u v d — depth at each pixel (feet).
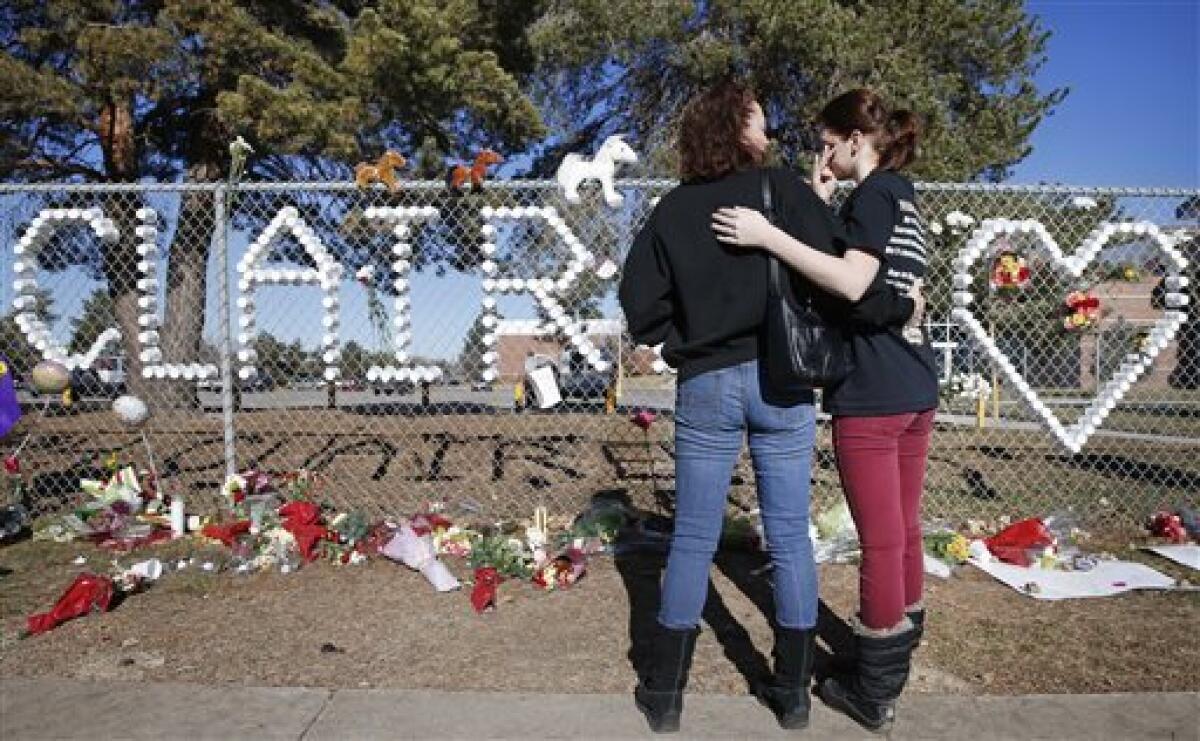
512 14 42.42
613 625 12.03
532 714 9.18
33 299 17.65
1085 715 9.21
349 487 21.97
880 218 8.18
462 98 38.63
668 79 53.26
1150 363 17.49
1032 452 29.96
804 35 44.06
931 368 9.20
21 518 16.83
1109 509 19.53
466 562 14.97
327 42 41.78
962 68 51.26
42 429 33.47
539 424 35.63
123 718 9.08
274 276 17.56
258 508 16.48
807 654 8.80
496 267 17.58
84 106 37.45
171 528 16.74
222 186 17.12
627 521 16.94
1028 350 27.45
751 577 14.24
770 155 46.19
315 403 52.29
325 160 41.22
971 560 15.07
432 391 62.59
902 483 9.60
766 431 8.42
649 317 8.70
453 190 17.43
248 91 35.24
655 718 8.80
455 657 10.88
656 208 8.71
